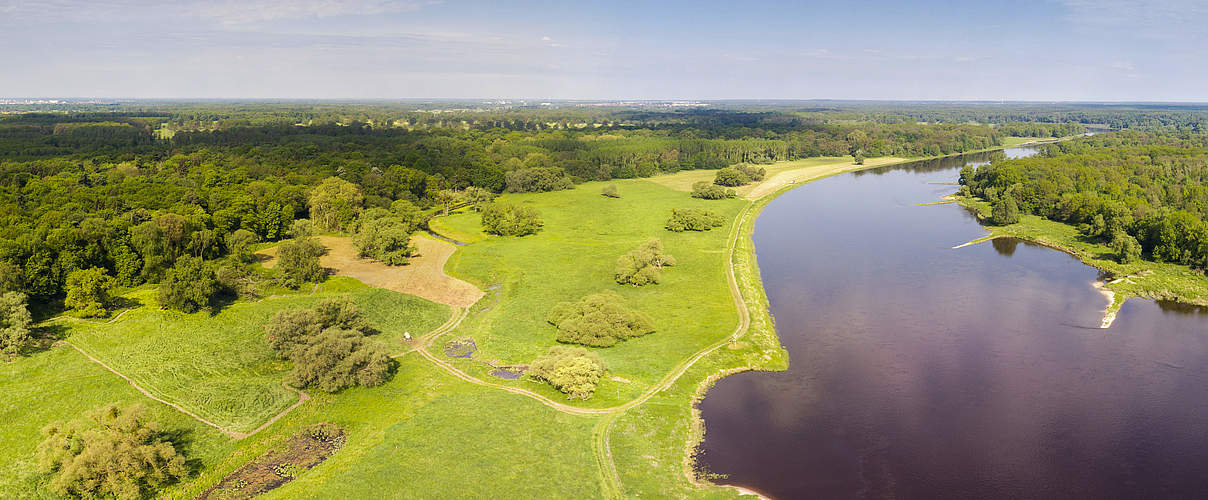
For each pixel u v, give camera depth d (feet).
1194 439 273.33
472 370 331.57
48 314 373.61
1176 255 507.30
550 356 324.19
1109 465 256.52
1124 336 379.96
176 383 303.68
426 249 567.18
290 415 283.79
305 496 227.20
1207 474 250.16
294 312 339.36
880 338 381.40
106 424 246.47
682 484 240.94
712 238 609.83
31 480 233.76
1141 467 254.88
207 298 390.21
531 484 235.81
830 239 627.46
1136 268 500.74
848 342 375.86
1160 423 285.84
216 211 558.15
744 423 285.64
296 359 309.63
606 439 266.16
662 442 267.18
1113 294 451.94
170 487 235.40
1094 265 521.24
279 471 247.09
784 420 288.71
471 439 262.67
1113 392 313.53
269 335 333.21
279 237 604.49
